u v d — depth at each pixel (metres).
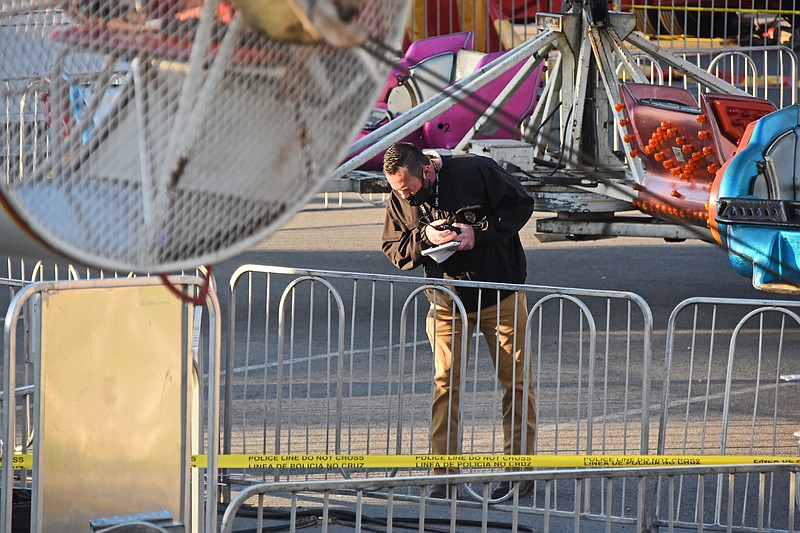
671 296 40.38
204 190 7.07
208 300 15.43
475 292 21.73
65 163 6.64
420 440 25.22
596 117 32.56
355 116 7.60
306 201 7.48
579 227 33.16
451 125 36.69
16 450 23.41
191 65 6.87
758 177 28.08
